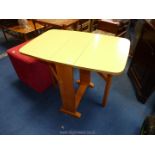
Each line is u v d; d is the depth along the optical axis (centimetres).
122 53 109
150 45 152
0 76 212
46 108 168
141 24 191
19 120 157
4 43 295
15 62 170
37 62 155
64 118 158
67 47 119
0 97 181
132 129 148
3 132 147
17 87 194
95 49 115
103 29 250
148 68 154
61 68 118
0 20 259
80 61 103
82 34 138
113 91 187
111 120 156
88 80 181
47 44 123
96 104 172
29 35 255
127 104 171
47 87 191
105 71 94
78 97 168
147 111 164
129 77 206
